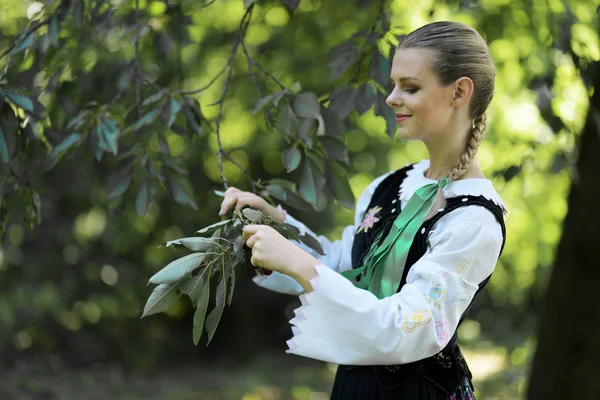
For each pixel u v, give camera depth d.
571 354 3.59
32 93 2.03
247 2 1.74
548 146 2.92
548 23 2.63
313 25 4.96
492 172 3.21
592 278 3.56
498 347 5.91
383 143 6.86
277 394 6.32
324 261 1.88
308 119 1.84
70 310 5.88
